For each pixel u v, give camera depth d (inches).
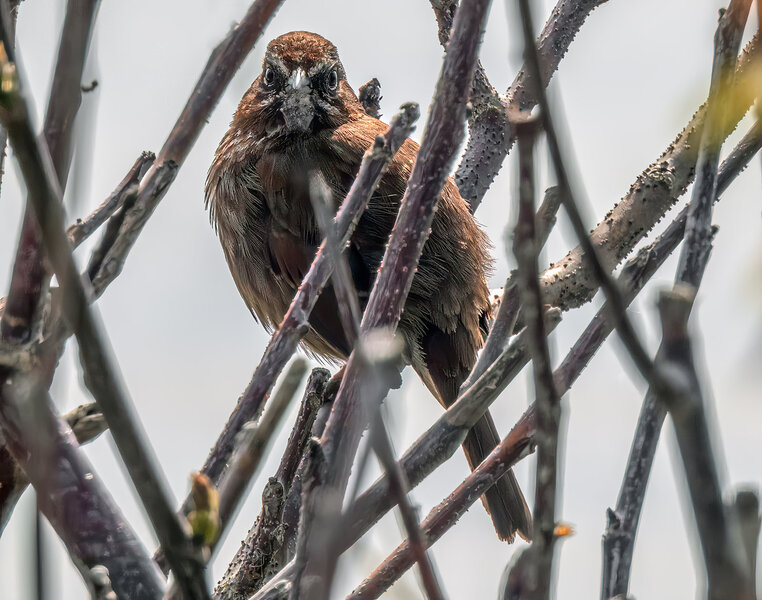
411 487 171.9
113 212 180.9
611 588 179.2
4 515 163.5
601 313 178.2
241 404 172.4
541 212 152.3
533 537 125.7
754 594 100.3
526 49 111.3
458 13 172.6
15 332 146.4
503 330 201.0
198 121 184.9
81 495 142.4
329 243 130.3
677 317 102.6
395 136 182.5
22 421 136.9
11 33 130.2
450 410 173.8
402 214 176.6
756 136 199.5
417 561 123.2
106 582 130.3
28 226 148.3
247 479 134.3
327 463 150.4
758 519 103.9
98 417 173.9
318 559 118.0
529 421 174.9
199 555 123.1
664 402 102.4
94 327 113.0
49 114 133.0
